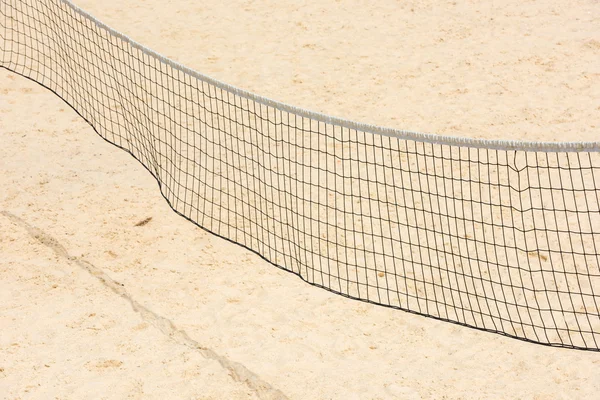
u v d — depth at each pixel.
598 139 8.59
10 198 7.65
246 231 7.17
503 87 9.84
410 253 6.84
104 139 8.78
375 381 5.42
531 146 5.36
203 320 6.04
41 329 5.88
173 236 7.09
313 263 6.73
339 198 7.66
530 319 6.05
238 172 8.12
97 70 10.20
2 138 8.77
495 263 6.70
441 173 8.05
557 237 6.96
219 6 12.50
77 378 5.41
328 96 9.69
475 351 5.73
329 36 11.41
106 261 6.73
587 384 5.40
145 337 5.84
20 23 11.30
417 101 9.55
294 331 5.92
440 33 11.44
